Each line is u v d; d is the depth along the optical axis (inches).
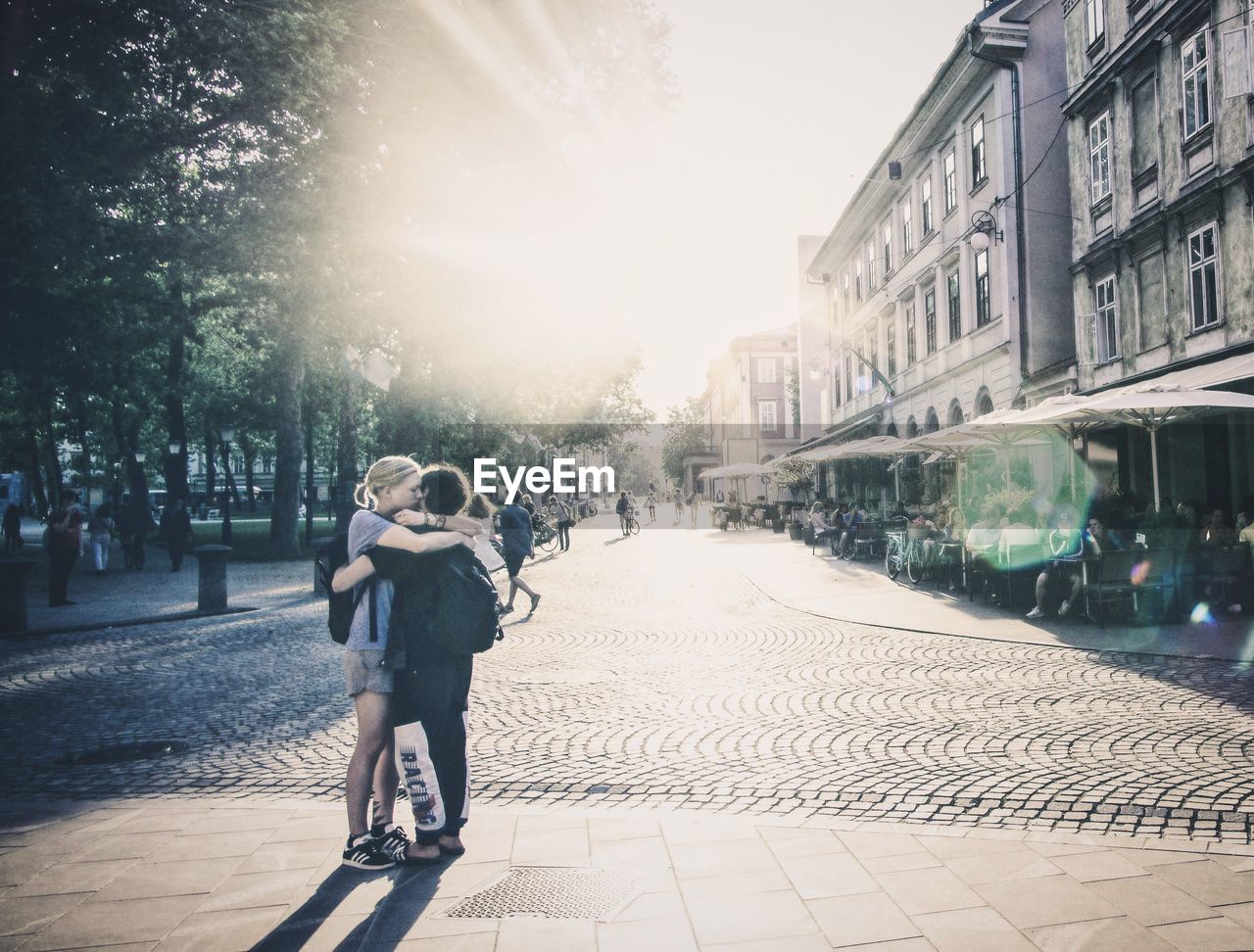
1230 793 186.5
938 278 1072.2
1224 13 581.9
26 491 2637.8
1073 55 792.9
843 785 202.7
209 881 152.3
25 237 434.0
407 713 159.3
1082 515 495.5
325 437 2468.0
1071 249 867.4
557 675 344.5
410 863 158.4
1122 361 716.7
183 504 943.7
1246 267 567.8
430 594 159.2
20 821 186.7
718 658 373.7
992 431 595.8
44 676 362.6
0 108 402.6
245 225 520.7
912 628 434.3
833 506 1165.1
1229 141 580.7
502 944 128.0
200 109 482.6
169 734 268.1
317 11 461.1
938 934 127.7
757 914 135.9
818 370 1480.1
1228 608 434.9
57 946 129.3
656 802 194.2
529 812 187.8
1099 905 135.5
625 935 129.9
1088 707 267.4
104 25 430.9
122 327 597.9
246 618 534.3
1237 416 617.6
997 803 186.2
